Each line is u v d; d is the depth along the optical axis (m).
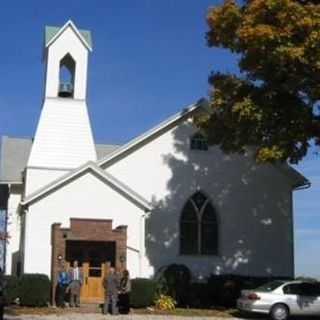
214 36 27.27
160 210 34.00
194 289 31.94
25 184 33.88
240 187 35.34
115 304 27.19
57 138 34.97
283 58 24.03
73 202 31.20
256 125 26.30
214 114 28.47
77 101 35.88
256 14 24.88
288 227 35.66
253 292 27.17
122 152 34.03
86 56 36.47
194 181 34.72
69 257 31.00
